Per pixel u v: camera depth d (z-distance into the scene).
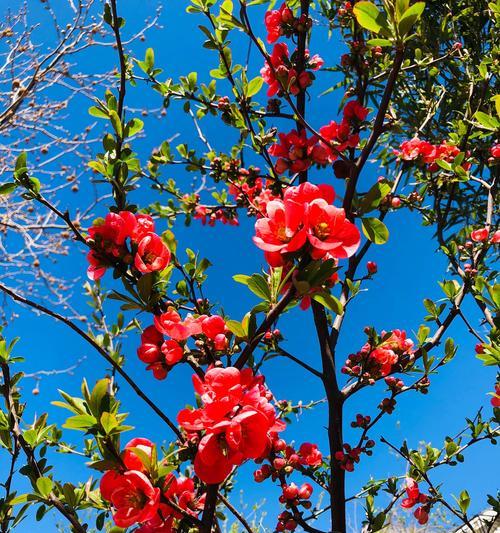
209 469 0.91
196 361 1.16
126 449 0.95
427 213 3.01
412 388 2.04
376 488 2.05
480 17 3.82
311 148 1.98
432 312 2.36
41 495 1.20
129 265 1.20
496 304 1.89
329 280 1.02
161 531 0.98
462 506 2.12
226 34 2.36
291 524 1.81
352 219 1.23
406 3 1.21
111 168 1.33
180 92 2.78
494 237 2.52
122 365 1.71
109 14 1.38
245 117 2.39
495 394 2.11
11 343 1.42
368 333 1.95
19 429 1.36
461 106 3.72
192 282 1.63
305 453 1.98
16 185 1.16
